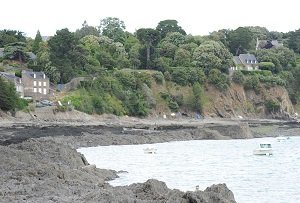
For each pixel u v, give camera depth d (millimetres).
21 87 137250
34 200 30891
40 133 95500
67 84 147875
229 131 133875
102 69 161250
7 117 115625
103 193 31062
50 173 43000
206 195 30656
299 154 93188
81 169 51344
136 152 88062
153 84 168375
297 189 49938
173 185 51438
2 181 38812
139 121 145625
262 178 58406
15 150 52344
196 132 126688
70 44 161000
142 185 35781
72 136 99438
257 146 107000
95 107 143250
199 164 72938
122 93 153250
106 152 86375
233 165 72750
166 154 87000
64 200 30766
